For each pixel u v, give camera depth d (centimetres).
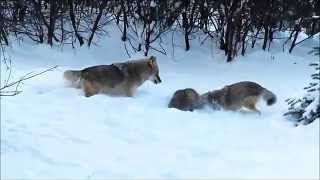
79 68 1695
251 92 1336
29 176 902
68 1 1866
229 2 1933
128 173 929
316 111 1184
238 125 1212
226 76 1770
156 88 1521
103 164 962
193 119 1238
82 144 1051
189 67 1877
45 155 990
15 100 1290
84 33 1953
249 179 911
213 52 1991
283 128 1189
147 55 1923
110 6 1972
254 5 1919
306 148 1046
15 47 1803
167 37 2020
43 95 1344
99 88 1394
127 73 1437
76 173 921
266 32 1995
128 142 1075
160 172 938
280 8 1948
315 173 923
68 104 1289
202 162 988
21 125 1130
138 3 1916
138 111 1269
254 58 1967
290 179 906
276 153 1031
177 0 1939
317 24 2111
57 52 1834
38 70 1563
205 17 1995
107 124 1170
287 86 1634
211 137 1125
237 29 1928
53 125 1142
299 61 1966
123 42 1964
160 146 1062
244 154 1030
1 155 979
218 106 1352
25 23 1877
